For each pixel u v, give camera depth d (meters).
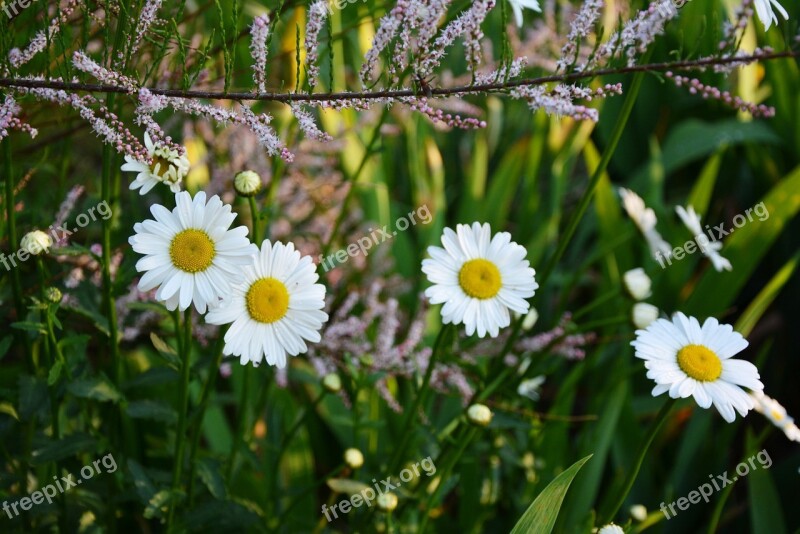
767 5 0.73
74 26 0.86
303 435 0.97
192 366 0.80
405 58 0.71
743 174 1.30
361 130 1.09
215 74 0.90
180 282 0.71
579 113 0.70
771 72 1.20
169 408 0.80
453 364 0.88
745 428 1.11
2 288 0.84
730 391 0.74
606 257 1.08
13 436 0.85
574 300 1.23
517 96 0.71
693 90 0.71
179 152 0.72
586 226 1.26
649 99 1.34
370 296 0.95
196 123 1.00
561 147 1.25
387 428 0.99
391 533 0.80
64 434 0.84
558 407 0.94
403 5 0.70
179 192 0.71
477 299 0.77
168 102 0.71
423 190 1.17
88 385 0.78
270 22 0.79
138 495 0.80
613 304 1.07
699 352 0.75
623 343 1.02
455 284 0.77
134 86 0.71
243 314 0.73
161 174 0.72
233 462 0.87
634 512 0.85
